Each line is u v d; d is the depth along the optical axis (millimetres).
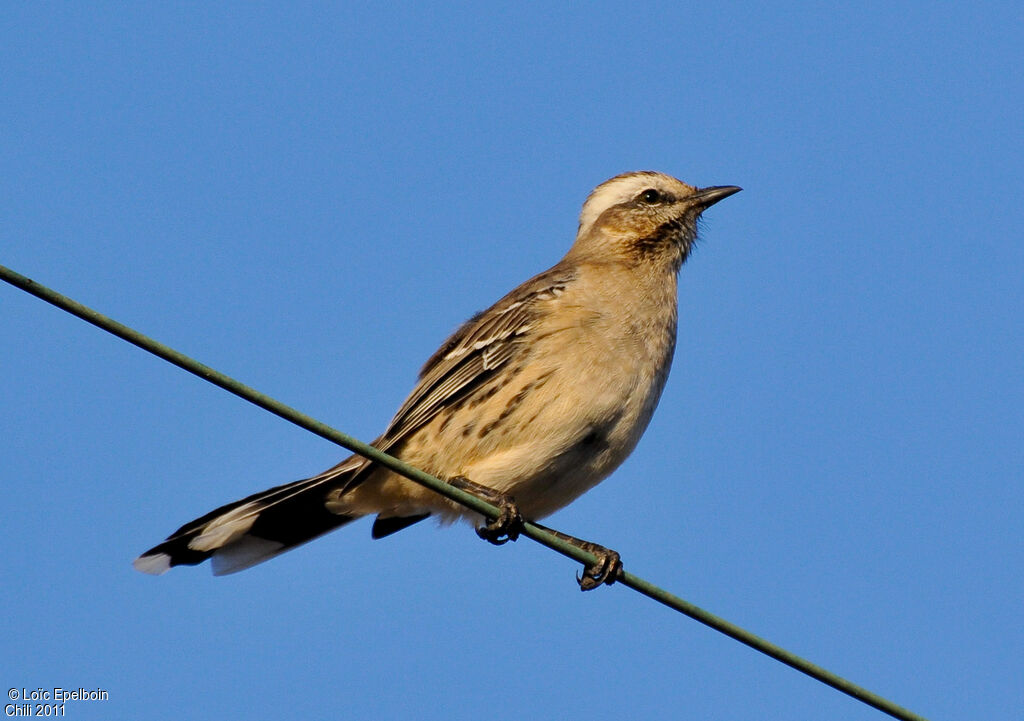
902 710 9617
